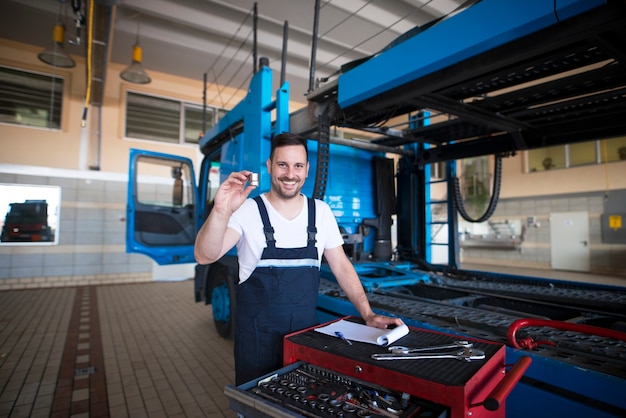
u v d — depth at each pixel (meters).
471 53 1.56
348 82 2.19
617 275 8.48
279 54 7.55
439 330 1.63
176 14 6.09
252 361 1.35
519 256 10.37
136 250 3.97
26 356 3.30
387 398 0.86
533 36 1.39
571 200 9.35
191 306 5.38
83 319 4.62
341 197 3.15
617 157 8.66
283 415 0.78
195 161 8.58
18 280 6.73
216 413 2.34
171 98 8.48
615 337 1.20
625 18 1.20
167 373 2.96
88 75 5.00
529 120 2.64
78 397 2.54
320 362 1.01
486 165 11.32
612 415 1.02
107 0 4.26
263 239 1.37
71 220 7.16
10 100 6.90
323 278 2.96
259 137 2.94
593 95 2.13
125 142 7.81
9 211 6.67
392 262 3.36
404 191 3.82
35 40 6.84
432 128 3.08
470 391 0.76
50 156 7.10
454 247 3.50
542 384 1.22
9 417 2.27
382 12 6.06
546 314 2.15
